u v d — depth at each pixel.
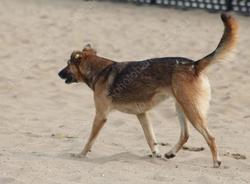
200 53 22.94
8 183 9.69
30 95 17.91
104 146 12.93
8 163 10.82
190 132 14.45
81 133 14.26
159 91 11.60
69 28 26.22
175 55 22.75
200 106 11.27
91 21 27.48
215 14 28.53
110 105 12.12
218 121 15.54
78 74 12.62
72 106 17.03
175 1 29.81
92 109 16.80
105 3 30.86
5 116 15.66
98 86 12.20
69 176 10.17
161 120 15.70
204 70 11.34
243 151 12.81
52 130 14.50
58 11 29.20
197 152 12.62
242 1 28.34
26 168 10.51
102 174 10.41
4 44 23.62
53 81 19.34
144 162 11.55
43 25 26.64
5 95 17.81
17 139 13.40
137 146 13.10
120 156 11.98
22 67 20.70
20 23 26.78
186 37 25.03
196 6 29.28
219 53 11.21
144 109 11.88
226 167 11.38
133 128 14.75
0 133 13.93
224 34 11.20
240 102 17.34
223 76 19.92
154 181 10.09
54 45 23.73
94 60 12.44
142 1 30.61
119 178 10.17
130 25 26.92
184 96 11.25
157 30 26.11
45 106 16.94
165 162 11.69
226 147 13.09
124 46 23.89
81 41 24.48
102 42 24.38
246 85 19.05
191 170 11.07
